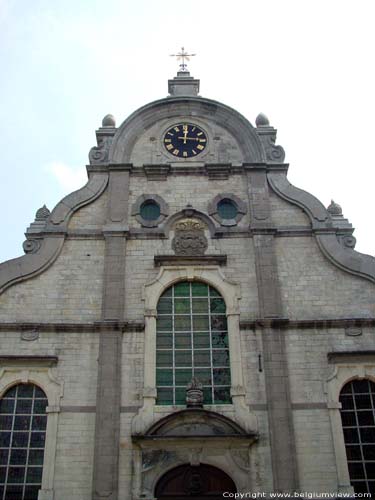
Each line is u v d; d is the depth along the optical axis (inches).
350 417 823.1
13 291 898.7
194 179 1002.7
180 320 892.6
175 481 782.5
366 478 788.0
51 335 866.8
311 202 978.1
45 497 761.6
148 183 997.8
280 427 802.2
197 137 1045.8
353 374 841.5
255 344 864.3
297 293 904.9
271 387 828.6
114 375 832.9
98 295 900.6
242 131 1044.5
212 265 924.0
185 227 957.2
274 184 999.0
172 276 914.7
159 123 1058.7
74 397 826.2
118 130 1035.9
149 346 859.4
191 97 1067.9
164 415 812.6
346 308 892.6
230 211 979.3
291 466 778.8
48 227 948.0
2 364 840.9
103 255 933.8
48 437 798.5
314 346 862.5
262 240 940.0
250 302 896.9
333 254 930.1
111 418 805.2
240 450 792.9
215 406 821.2
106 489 764.0
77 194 982.4
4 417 819.4
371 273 911.7
